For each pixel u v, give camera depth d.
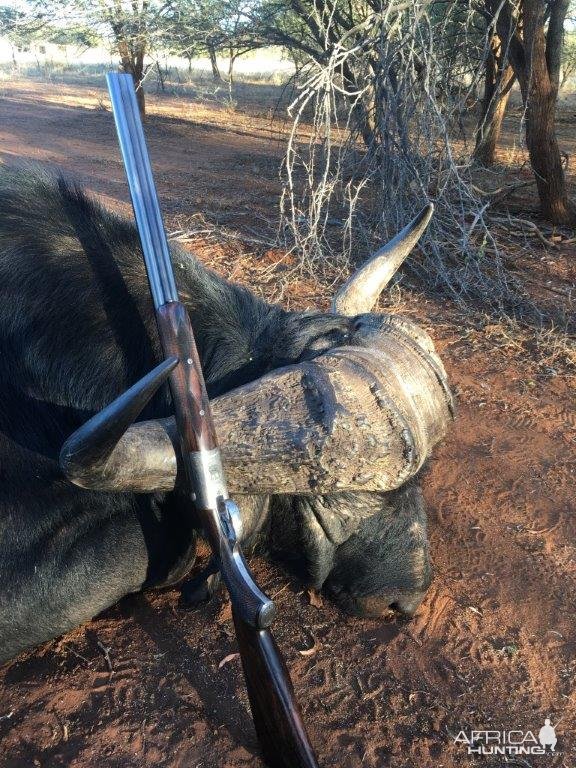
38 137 7.70
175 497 1.30
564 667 1.42
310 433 1.02
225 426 1.05
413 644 1.44
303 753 0.99
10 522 1.25
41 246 1.29
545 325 2.98
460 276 3.32
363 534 1.28
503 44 4.08
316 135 3.31
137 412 0.85
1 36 5.63
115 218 1.39
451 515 1.84
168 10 5.40
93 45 6.23
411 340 1.17
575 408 2.38
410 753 1.23
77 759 1.20
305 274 3.41
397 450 1.03
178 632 1.44
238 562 0.98
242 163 6.63
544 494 1.94
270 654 0.98
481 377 2.56
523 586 1.62
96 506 1.30
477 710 1.32
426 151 3.58
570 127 9.29
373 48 3.47
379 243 3.60
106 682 1.33
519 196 4.96
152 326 1.31
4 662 1.34
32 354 1.26
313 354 1.21
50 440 1.28
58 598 1.29
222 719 1.27
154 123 9.10
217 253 3.70
